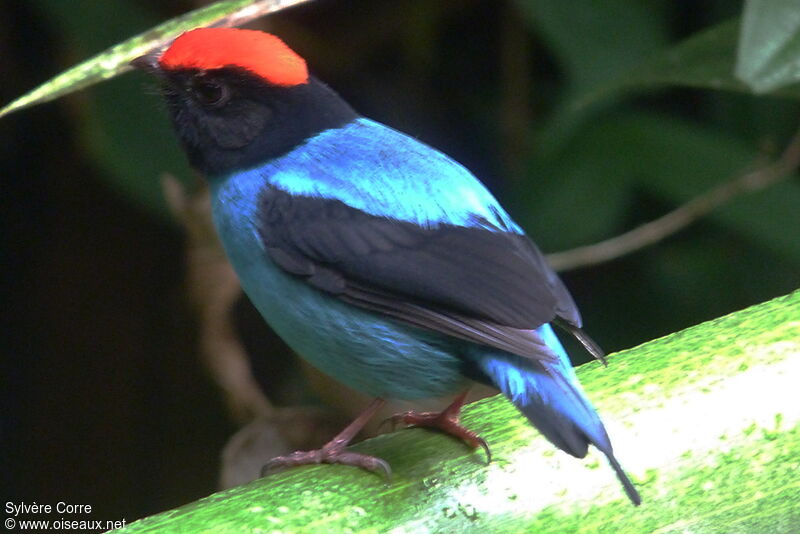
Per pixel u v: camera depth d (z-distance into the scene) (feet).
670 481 18.15
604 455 18.12
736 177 35.60
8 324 44.65
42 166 43.32
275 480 18.44
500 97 42.06
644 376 19.12
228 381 33.91
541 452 18.65
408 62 42.22
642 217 40.83
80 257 44.37
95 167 40.16
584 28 36.76
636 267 40.11
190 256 33.99
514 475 18.38
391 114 42.50
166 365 45.06
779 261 38.14
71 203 43.88
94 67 21.91
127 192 36.04
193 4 36.32
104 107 35.45
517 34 39.83
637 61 36.29
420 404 34.37
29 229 44.09
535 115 41.06
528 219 37.91
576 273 40.68
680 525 18.17
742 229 35.88
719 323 20.12
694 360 19.08
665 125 36.88
